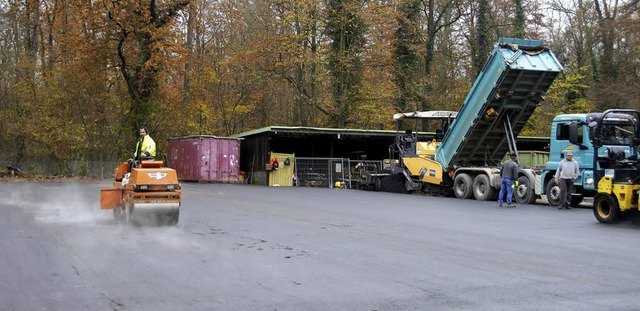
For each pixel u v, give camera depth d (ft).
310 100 131.75
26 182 97.60
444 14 141.79
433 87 131.13
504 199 71.77
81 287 21.71
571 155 59.16
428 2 136.05
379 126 139.03
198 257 27.96
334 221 44.45
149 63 104.27
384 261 27.76
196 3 120.78
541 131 138.41
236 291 21.48
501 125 73.26
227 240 33.45
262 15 130.93
